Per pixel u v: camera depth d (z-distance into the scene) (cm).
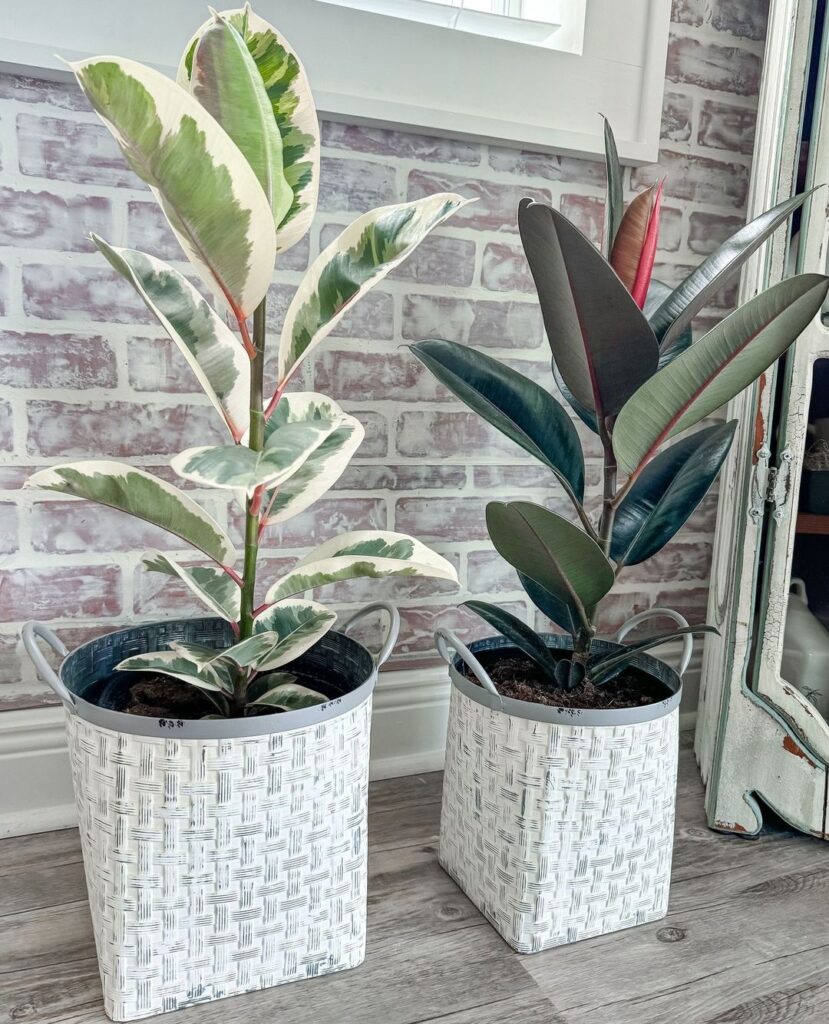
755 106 149
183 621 102
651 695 104
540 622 146
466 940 97
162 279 82
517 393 103
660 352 93
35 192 105
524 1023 84
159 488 80
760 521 118
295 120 78
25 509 110
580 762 91
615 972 92
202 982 83
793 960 95
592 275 81
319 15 113
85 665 93
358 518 129
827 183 112
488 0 141
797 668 122
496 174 130
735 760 122
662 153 143
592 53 131
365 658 94
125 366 113
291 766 81
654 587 156
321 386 124
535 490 142
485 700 96
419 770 138
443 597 138
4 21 99
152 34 106
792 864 116
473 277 131
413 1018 84
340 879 88
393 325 127
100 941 82
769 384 116
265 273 72
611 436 101
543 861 93
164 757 77
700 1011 86
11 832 114
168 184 64
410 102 121
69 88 105
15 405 108
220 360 82
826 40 111
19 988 86
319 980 89
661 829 99
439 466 134
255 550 85
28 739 114
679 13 139
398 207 78
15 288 106
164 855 79
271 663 85
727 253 96
